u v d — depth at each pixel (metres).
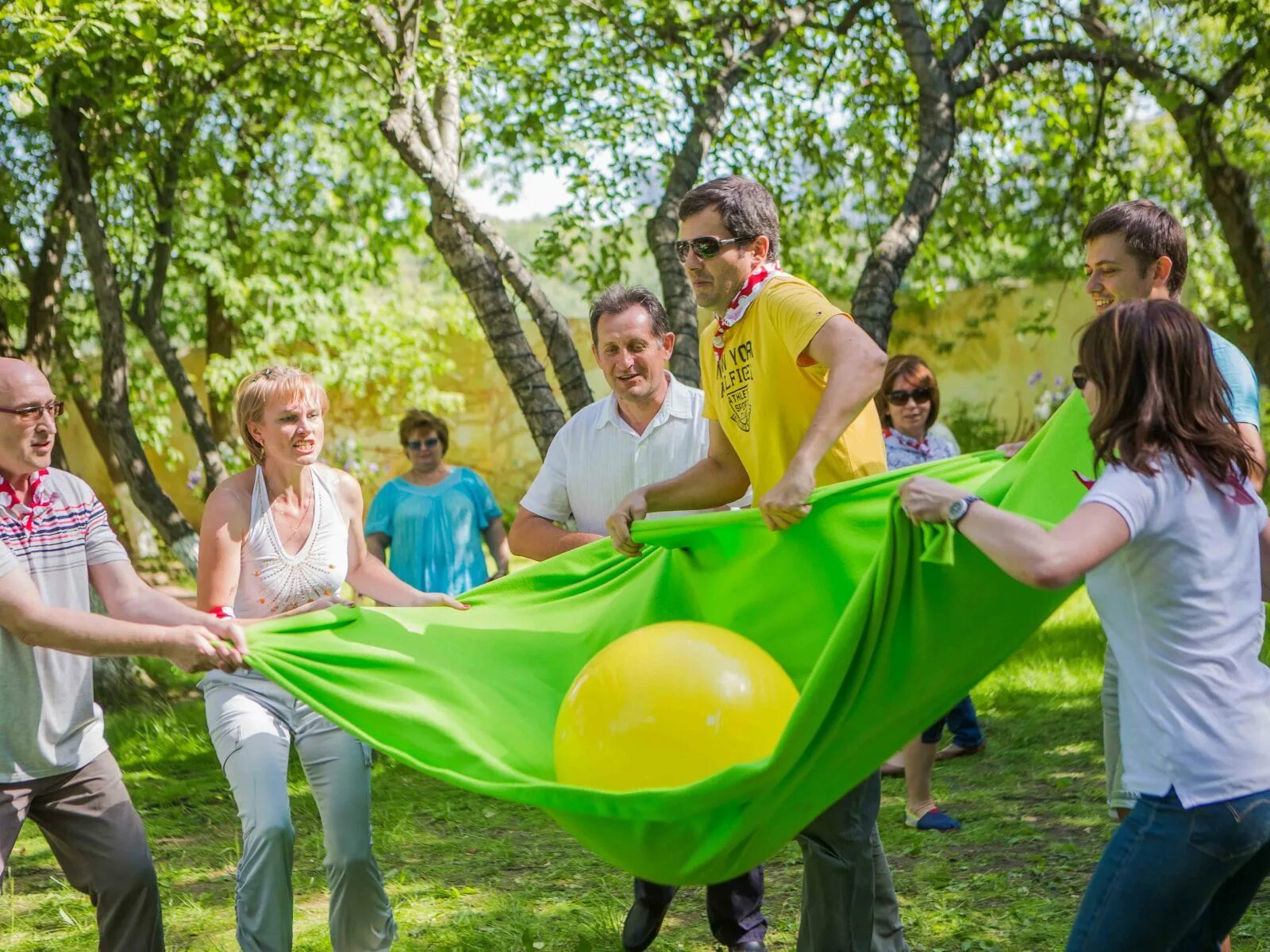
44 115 9.20
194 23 6.86
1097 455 2.57
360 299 15.46
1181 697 2.46
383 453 18.00
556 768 3.13
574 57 7.98
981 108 9.91
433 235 7.07
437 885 4.98
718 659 2.97
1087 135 9.79
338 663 3.37
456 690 3.46
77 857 3.34
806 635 3.34
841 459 3.50
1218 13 8.56
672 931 4.41
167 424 16.16
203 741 7.59
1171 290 3.55
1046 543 2.38
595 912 4.59
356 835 3.43
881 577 2.70
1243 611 2.53
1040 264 11.55
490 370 18.41
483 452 18.48
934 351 17.22
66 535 3.29
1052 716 7.29
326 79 9.71
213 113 10.64
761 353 3.43
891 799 5.91
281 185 12.80
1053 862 4.96
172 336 15.45
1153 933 2.47
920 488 2.57
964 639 2.91
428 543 6.57
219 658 3.15
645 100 7.79
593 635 3.73
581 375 7.15
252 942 3.21
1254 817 2.42
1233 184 10.21
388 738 3.26
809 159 9.65
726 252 3.43
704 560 3.57
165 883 5.18
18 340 11.46
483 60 7.25
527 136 8.44
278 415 3.55
